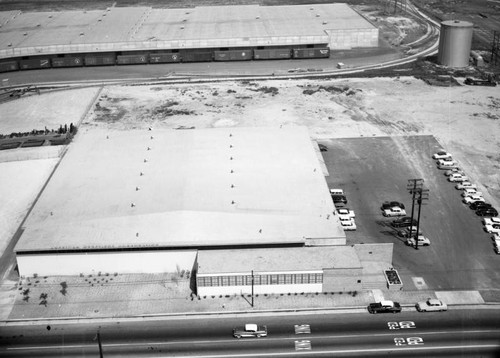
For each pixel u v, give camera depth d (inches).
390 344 3973.9
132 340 4050.2
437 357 3868.1
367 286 4471.0
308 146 5925.2
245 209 4909.0
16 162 6363.2
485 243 4958.2
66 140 6811.0
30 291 4485.7
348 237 5039.4
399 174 6028.5
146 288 4495.6
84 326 4170.8
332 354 3909.9
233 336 4060.0
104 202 5032.0
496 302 4313.5
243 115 7357.3
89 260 4608.8
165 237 4603.8
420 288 4453.7
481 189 5753.0
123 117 7411.4
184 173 5423.2
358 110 7490.2
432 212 5388.8
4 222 5364.2
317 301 4347.9
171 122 7209.6
